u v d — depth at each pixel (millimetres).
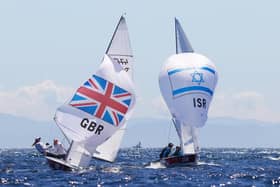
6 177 138625
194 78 159500
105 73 139750
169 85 161125
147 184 127562
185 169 156500
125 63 154500
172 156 160250
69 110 139000
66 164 142500
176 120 162875
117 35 154375
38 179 134000
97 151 144625
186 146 162625
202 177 139625
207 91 160250
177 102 160500
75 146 140500
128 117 142500
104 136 140125
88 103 139125
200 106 159875
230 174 146625
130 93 140750
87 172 145250
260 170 161625
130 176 139375
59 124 139000
